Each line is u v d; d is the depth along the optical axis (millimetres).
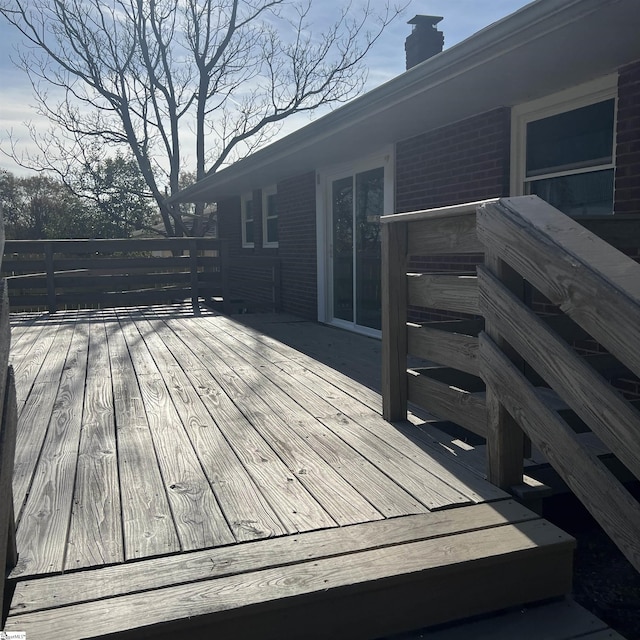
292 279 9766
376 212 7234
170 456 2980
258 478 2686
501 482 2527
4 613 1854
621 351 1725
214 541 2104
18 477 2725
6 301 1735
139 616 1689
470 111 5148
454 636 1927
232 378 4727
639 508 1814
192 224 23188
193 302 9625
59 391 4316
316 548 2047
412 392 3477
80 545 2090
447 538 2115
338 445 3121
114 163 23781
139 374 4867
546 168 4715
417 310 6434
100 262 9141
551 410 2211
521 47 3482
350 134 6016
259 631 1777
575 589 2611
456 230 2859
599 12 2965
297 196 9375
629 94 3867
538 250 2100
